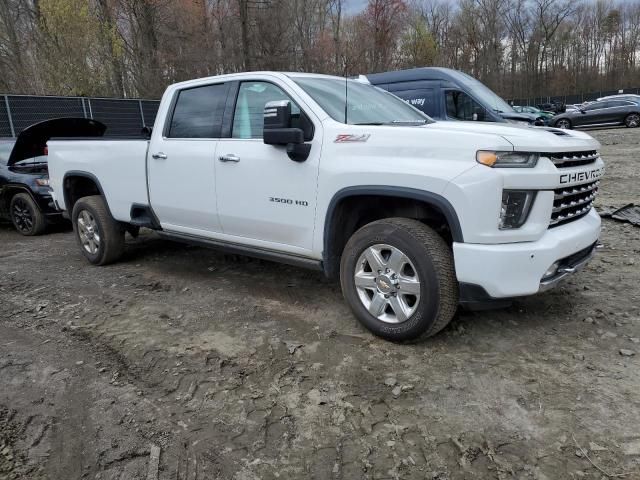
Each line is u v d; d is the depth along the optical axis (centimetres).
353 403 289
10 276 549
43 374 333
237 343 364
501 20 5591
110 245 559
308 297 446
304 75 420
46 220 783
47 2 1941
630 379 298
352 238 356
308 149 368
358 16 3122
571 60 6216
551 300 410
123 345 370
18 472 245
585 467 233
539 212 307
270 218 397
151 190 489
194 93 461
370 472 238
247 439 263
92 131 749
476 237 300
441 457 245
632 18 6128
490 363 322
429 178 309
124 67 2606
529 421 266
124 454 254
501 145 295
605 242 566
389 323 346
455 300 323
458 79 1013
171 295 468
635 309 388
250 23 2841
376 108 420
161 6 2720
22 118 1653
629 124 2417
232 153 414
